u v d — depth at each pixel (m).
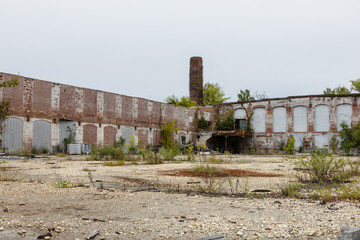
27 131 26.62
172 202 5.79
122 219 4.54
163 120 40.53
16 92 25.89
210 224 4.22
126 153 23.12
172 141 39.59
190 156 19.53
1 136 24.64
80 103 31.08
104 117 33.31
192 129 44.97
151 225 4.20
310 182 8.29
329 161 8.91
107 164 14.99
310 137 39.53
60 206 5.39
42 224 4.22
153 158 18.05
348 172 9.63
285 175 10.49
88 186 7.75
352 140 35.94
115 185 8.09
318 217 4.60
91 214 4.82
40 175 10.34
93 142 32.03
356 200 5.86
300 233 3.84
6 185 7.67
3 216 4.62
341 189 6.60
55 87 29.03
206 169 12.20
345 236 3.37
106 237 3.72
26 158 21.67
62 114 29.47
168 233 3.87
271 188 7.59
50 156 25.11
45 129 28.08
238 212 4.96
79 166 14.34
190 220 4.45
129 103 36.22
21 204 5.48
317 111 39.62
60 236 3.75
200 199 6.11
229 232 3.89
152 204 5.60
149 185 8.12
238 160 20.22
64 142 29.55
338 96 38.53
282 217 4.62
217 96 70.81
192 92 60.19
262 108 42.97
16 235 3.75
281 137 41.25
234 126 44.69
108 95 33.88
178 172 11.43
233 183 8.52
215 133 42.94
